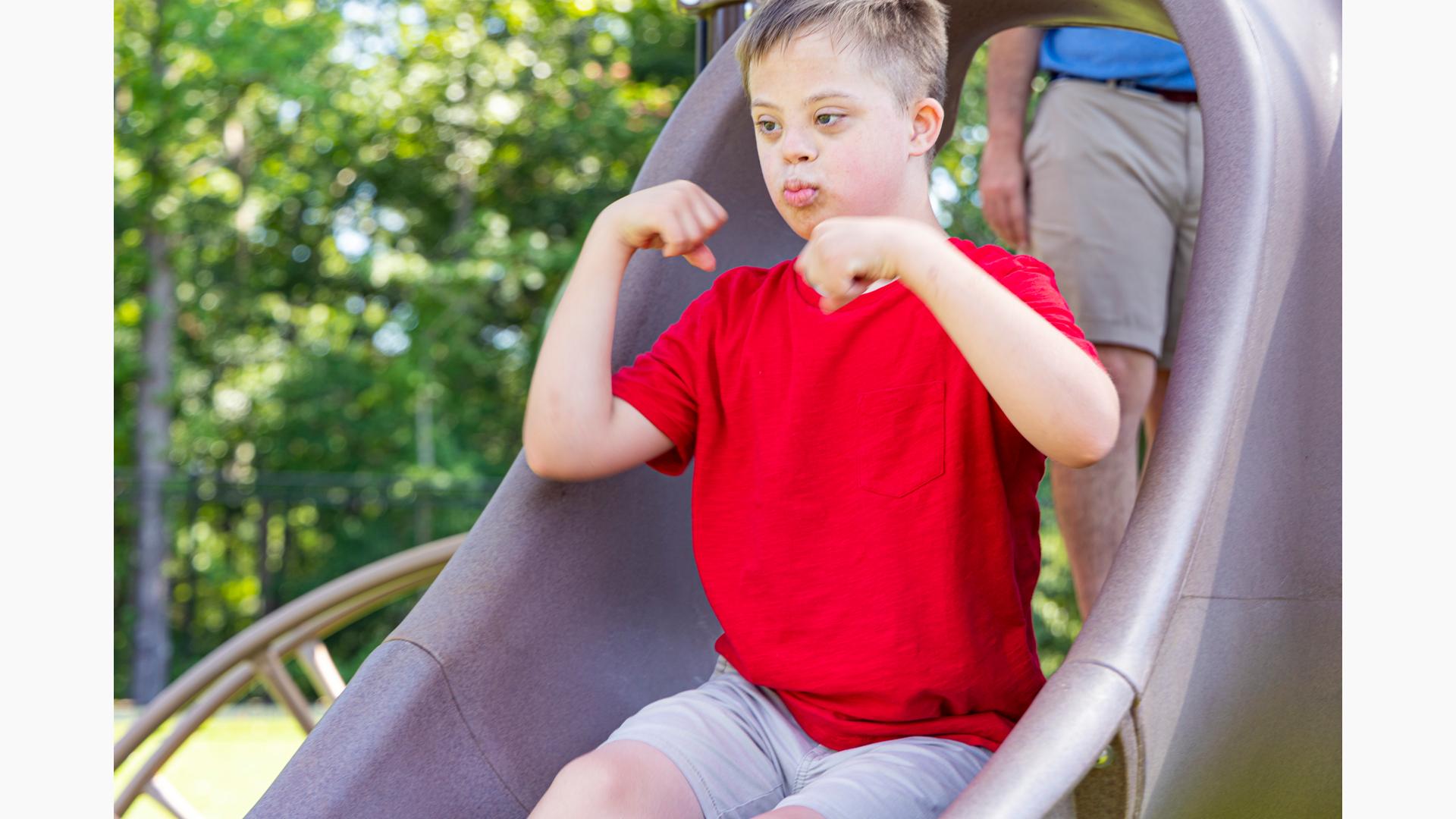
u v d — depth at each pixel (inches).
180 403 467.8
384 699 44.1
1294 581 41.3
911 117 46.1
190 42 421.7
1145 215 74.0
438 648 45.4
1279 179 42.7
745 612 47.2
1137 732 35.3
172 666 401.4
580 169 475.5
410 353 471.2
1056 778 32.7
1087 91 74.5
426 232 484.4
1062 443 39.7
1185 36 45.4
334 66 449.4
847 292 40.1
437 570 95.5
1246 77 43.8
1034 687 45.1
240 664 95.0
